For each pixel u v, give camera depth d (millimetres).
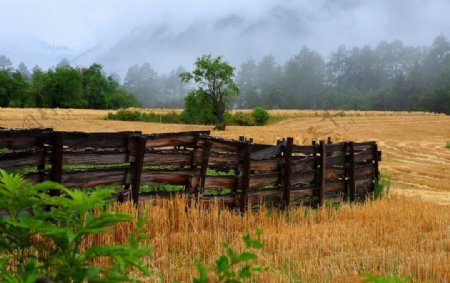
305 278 6832
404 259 8023
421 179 33719
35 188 1818
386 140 70875
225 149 11367
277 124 106000
